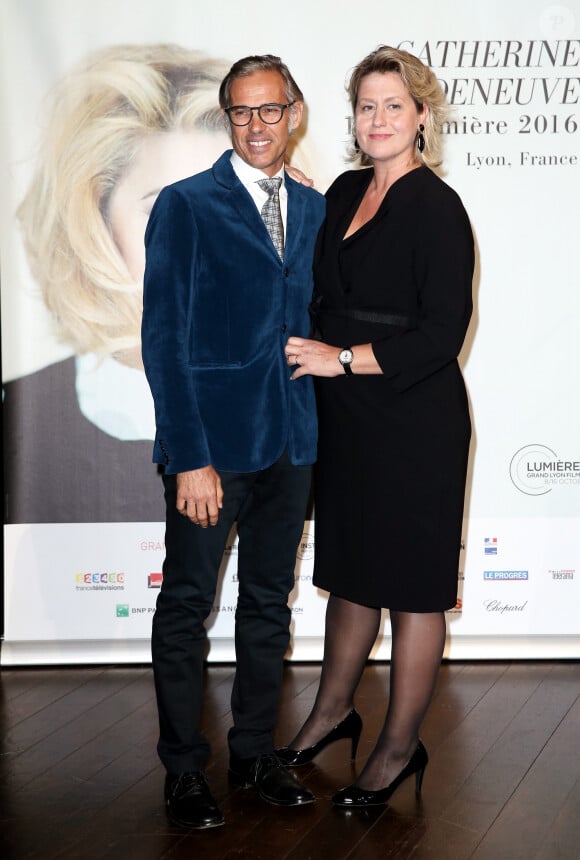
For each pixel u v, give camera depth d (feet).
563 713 9.32
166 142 9.83
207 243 7.13
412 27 9.68
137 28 9.64
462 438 7.51
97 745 8.68
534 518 10.46
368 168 7.83
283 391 7.36
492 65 9.76
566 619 10.62
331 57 9.71
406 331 7.19
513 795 7.75
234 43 9.69
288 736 8.84
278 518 7.64
